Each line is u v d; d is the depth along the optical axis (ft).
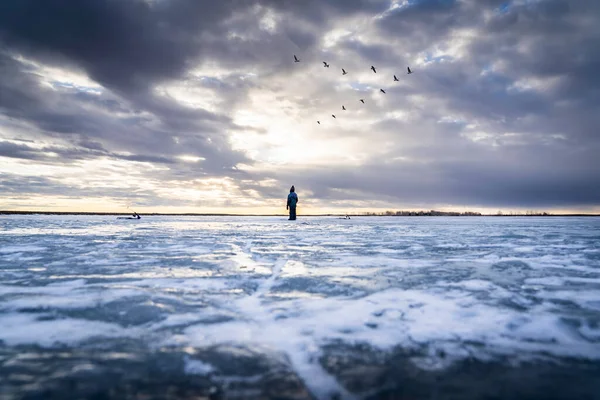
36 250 19.95
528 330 7.43
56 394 4.82
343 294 10.31
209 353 6.25
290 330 7.40
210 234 33.24
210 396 4.83
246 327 7.56
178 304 9.17
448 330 7.41
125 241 25.39
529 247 22.50
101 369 5.58
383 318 8.15
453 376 5.46
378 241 27.04
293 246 23.02
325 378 5.38
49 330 7.29
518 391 5.00
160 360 5.94
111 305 8.98
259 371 5.59
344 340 6.88
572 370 5.69
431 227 52.11
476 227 52.49
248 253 19.11
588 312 8.58
